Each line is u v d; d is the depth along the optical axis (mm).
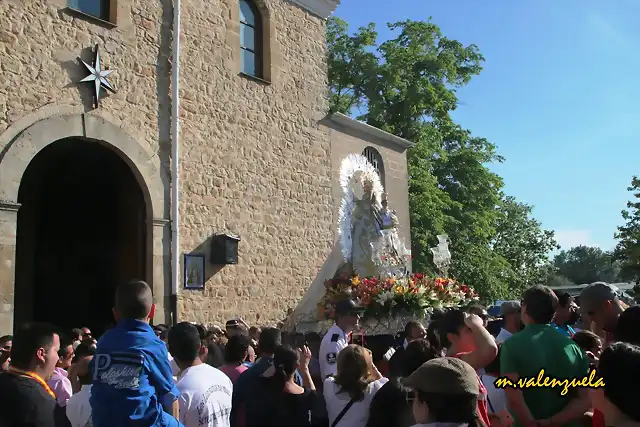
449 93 22531
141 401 3146
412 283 9586
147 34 9945
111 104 9234
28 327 3408
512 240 36781
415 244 20203
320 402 4051
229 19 11469
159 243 9641
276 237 11797
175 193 9930
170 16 10352
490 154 25781
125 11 9641
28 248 11391
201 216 10383
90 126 8875
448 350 3986
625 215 25688
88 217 11023
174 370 5059
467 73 23719
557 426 3518
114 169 10344
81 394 4043
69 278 11219
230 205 10953
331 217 13180
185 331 4027
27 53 8312
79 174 11141
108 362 3195
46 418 3213
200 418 3762
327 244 12961
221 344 6426
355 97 23188
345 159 13922
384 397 3668
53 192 11680
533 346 3629
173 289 9711
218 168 10820
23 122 8133
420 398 2557
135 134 9523
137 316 3346
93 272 10773
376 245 13344
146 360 3219
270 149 11953
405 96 21641
